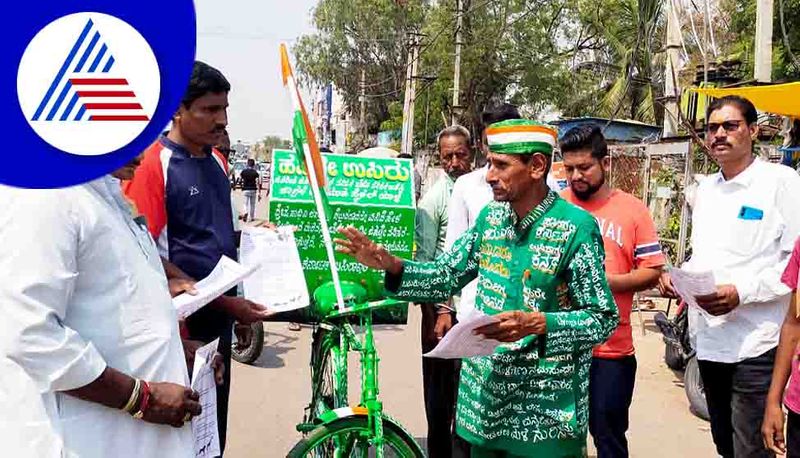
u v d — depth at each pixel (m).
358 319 3.14
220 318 3.10
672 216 9.79
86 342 1.73
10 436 1.65
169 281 2.59
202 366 2.18
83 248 1.74
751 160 3.25
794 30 11.51
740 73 10.30
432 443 3.85
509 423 2.43
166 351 1.92
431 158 24.69
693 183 8.62
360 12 29.23
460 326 2.10
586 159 3.37
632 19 19.72
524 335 2.18
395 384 5.62
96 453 1.78
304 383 5.56
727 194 3.28
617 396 3.29
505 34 25.02
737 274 3.18
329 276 3.23
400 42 29.53
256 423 4.69
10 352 1.61
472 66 25.27
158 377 1.90
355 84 31.75
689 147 8.73
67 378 1.67
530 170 2.31
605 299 2.31
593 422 3.35
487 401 2.43
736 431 3.21
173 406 1.89
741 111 3.17
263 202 26.61
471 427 2.51
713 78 9.54
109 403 1.77
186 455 1.99
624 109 19.42
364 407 2.82
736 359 3.16
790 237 3.11
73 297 1.76
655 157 9.94
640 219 3.37
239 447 4.30
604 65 22.64
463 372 2.59
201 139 2.92
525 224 2.38
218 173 3.09
